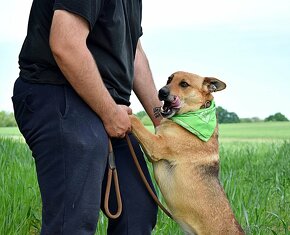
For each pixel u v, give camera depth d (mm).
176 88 2521
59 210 1917
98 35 2037
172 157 2402
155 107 2459
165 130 2428
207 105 2539
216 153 2473
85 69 1901
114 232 2189
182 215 2418
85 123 1950
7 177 3750
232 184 3742
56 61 1907
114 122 2004
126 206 2156
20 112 2016
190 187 2393
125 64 2139
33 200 3449
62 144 1922
